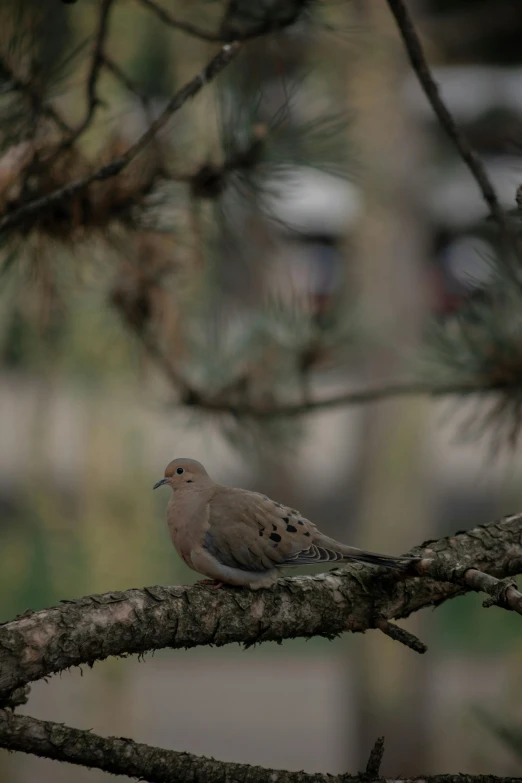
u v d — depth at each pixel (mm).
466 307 8578
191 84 6527
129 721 23172
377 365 16688
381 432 24594
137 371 11711
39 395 21109
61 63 7227
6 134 7180
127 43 15734
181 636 5617
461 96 22016
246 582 6328
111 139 7727
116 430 20953
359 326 10453
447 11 23969
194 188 7676
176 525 6773
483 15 21625
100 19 7312
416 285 22656
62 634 5219
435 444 25250
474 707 9445
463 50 22484
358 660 24641
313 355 10141
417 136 22766
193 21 9977
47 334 9625
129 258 9078
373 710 24344
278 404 10195
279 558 6520
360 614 6156
